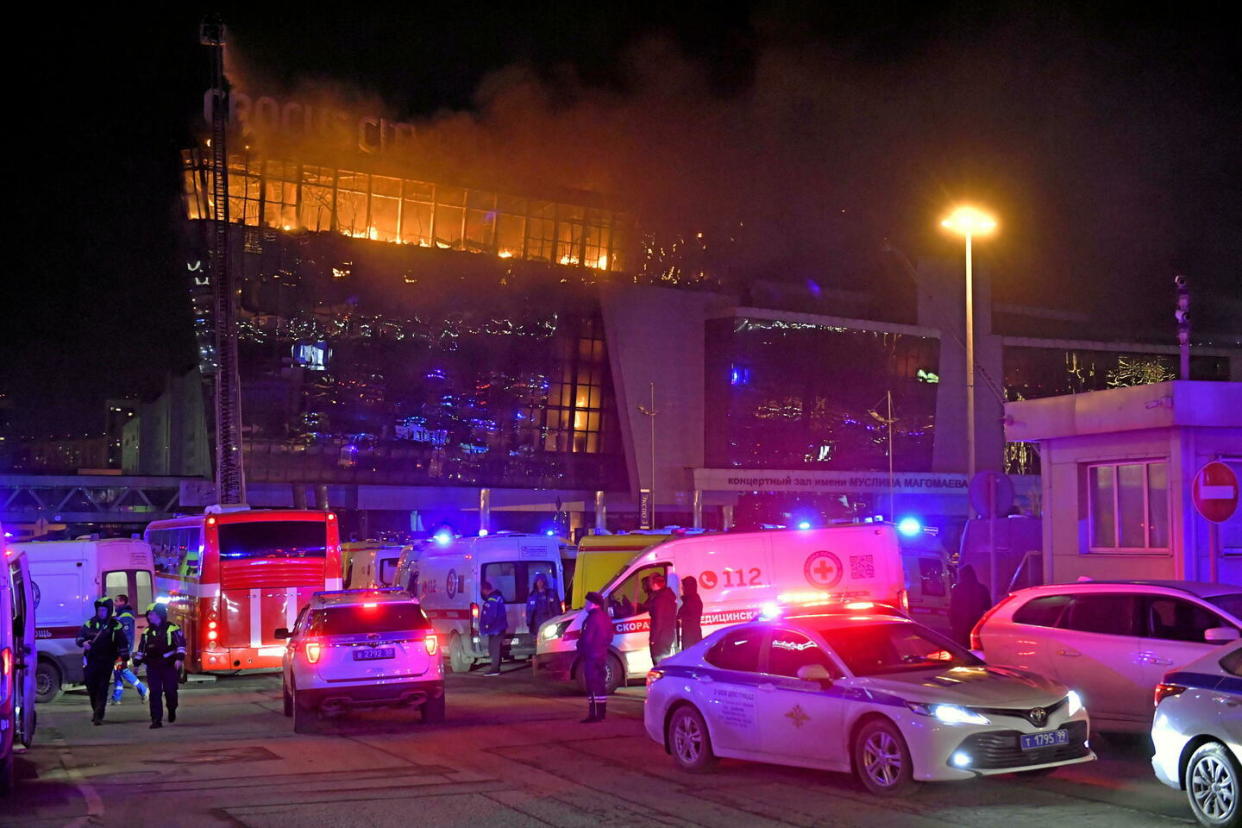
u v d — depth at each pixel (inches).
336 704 583.8
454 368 3063.5
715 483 3201.3
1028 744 352.8
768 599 742.5
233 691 897.5
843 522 810.2
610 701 706.8
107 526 2974.9
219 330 2753.4
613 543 962.1
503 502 3127.5
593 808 358.0
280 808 366.9
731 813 346.3
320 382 2881.4
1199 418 629.0
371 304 2940.5
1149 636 430.0
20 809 372.2
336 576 901.8
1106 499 705.6
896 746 361.4
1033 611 471.5
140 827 339.9
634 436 3240.7
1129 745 456.1
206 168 2763.3
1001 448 3535.9
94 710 671.1
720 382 3275.1
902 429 3440.0
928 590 1242.0
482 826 333.1
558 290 3216.0
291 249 2849.4
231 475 2669.8
